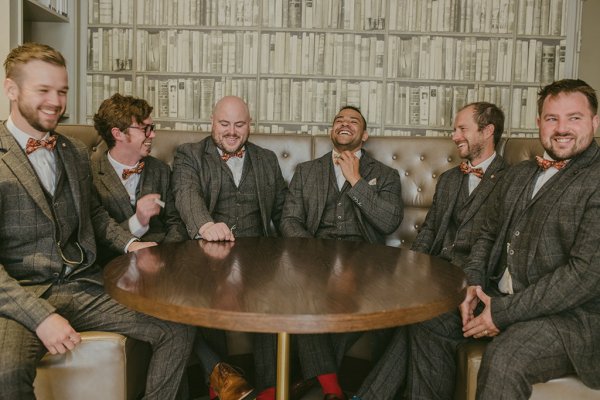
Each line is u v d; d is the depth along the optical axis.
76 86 3.95
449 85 4.09
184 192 2.49
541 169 1.98
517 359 1.62
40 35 3.86
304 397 2.37
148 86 4.07
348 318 1.20
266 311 1.21
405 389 2.26
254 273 1.58
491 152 2.61
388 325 1.24
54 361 1.76
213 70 4.05
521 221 1.94
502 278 2.03
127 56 4.04
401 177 3.03
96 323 1.86
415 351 1.99
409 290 1.41
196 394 2.57
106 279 1.49
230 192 2.70
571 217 1.77
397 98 4.08
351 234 2.76
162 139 2.99
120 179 2.47
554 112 1.84
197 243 2.10
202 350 2.17
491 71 4.07
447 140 3.05
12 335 1.59
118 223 2.40
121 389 1.81
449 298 1.37
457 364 1.92
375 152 3.06
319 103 4.08
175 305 1.26
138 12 4.02
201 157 2.68
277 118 4.08
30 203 1.81
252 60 4.04
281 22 4.03
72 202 1.95
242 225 2.71
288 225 2.71
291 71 4.06
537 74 4.07
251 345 2.48
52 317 1.60
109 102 2.46
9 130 1.83
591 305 1.75
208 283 1.45
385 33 4.03
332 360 2.19
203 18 4.02
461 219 2.45
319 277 1.54
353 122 2.82
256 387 2.32
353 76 4.05
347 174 2.70
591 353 1.67
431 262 1.79
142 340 1.86
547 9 4.04
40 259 1.84
